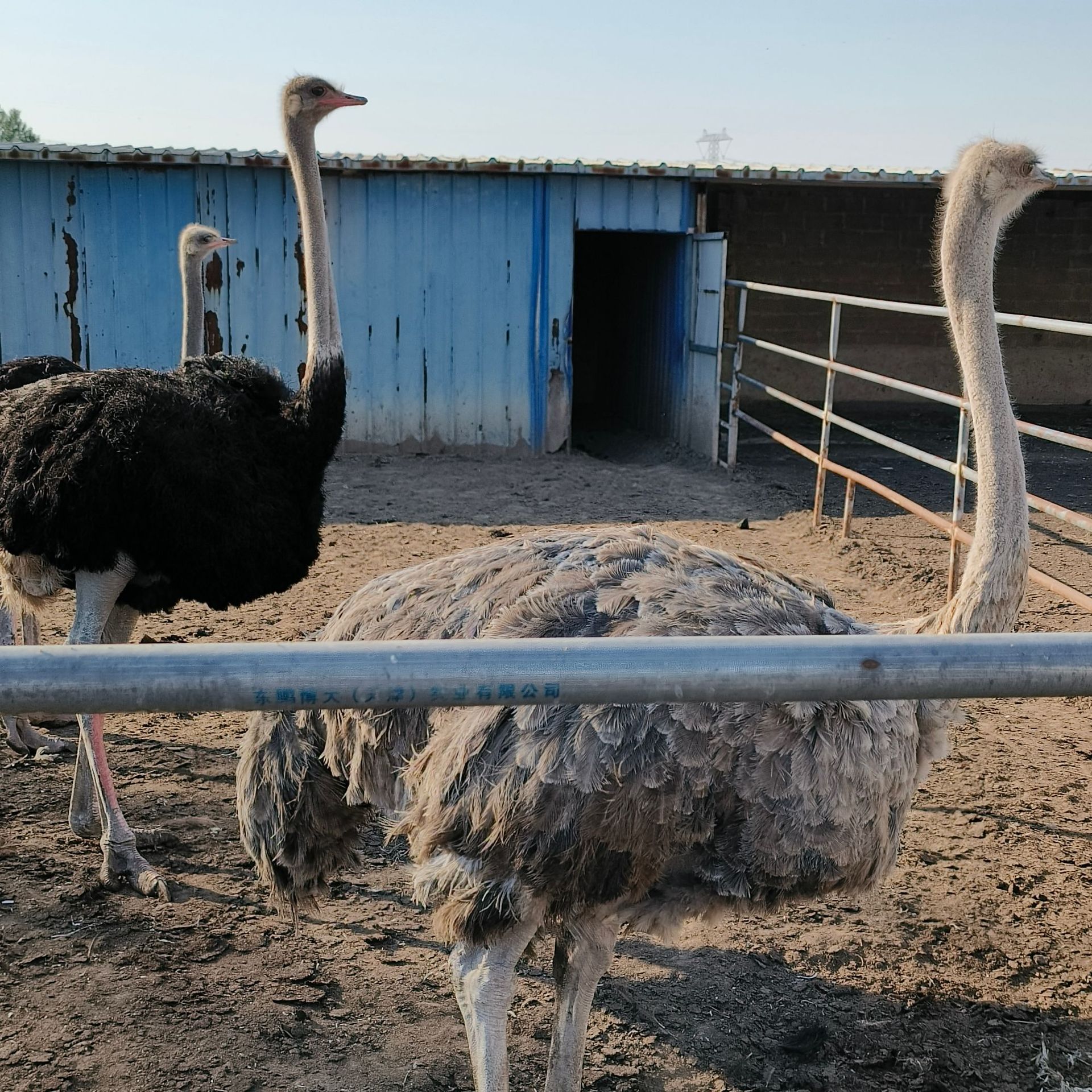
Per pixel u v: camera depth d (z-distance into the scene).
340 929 3.81
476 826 2.45
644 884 2.52
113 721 5.44
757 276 18.38
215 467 4.02
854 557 8.62
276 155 12.32
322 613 7.02
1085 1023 3.43
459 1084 3.10
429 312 13.03
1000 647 1.38
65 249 12.49
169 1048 3.17
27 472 3.89
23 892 3.94
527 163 12.66
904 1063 3.25
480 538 9.23
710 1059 3.25
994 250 3.00
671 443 13.94
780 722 2.48
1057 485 11.96
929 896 4.08
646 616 2.56
